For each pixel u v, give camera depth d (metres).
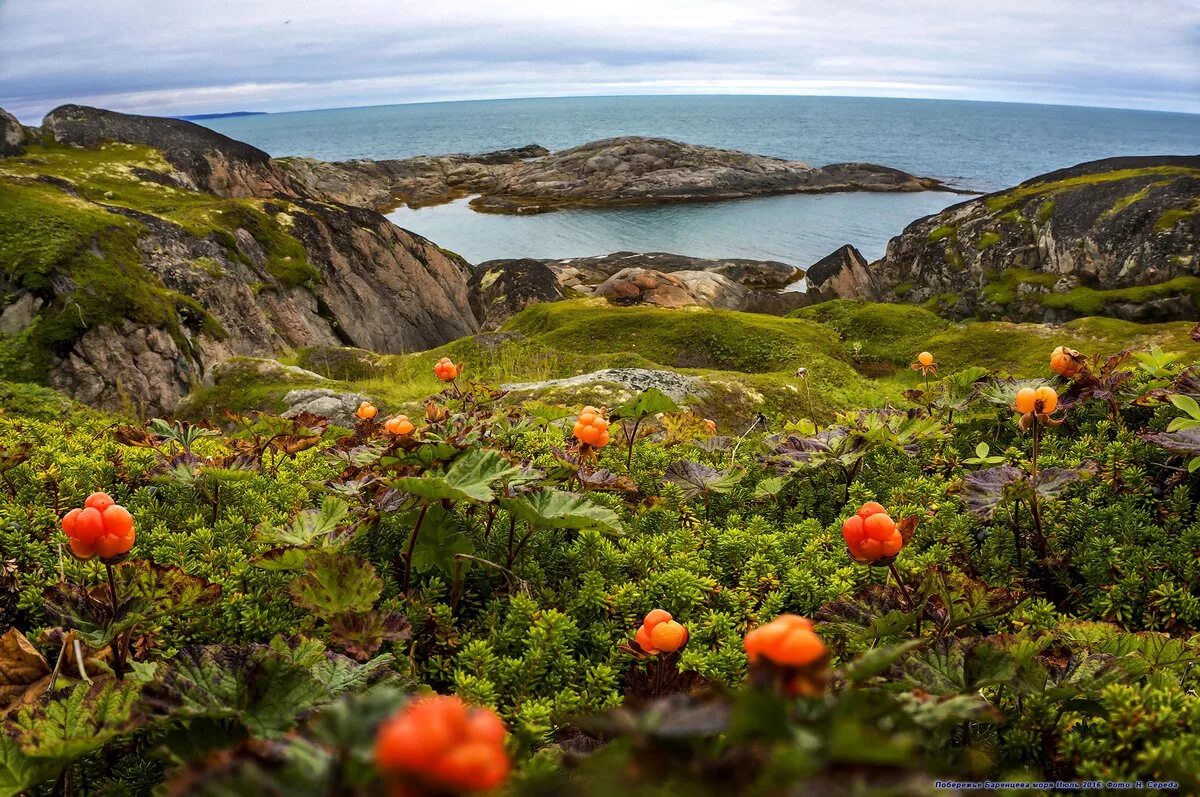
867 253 49.31
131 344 14.94
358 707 0.90
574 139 194.62
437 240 55.03
